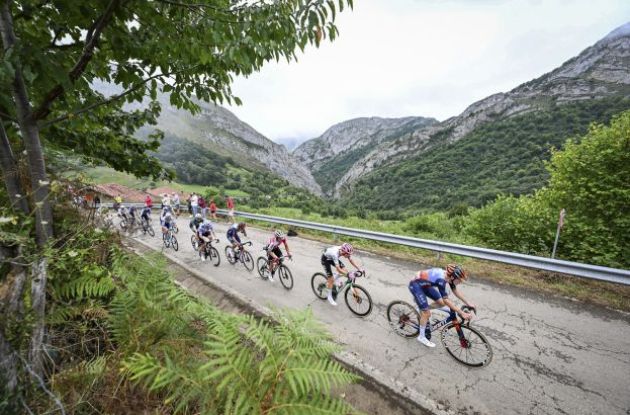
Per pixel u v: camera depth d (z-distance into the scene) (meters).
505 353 4.10
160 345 2.20
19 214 1.98
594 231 7.75
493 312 5.19
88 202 3.00
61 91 2.08
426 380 3.60
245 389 1.73
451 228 14.44
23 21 2.06
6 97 1.94
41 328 1.71
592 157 8.33
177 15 2.14
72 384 1.76
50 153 2.78
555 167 9.42
